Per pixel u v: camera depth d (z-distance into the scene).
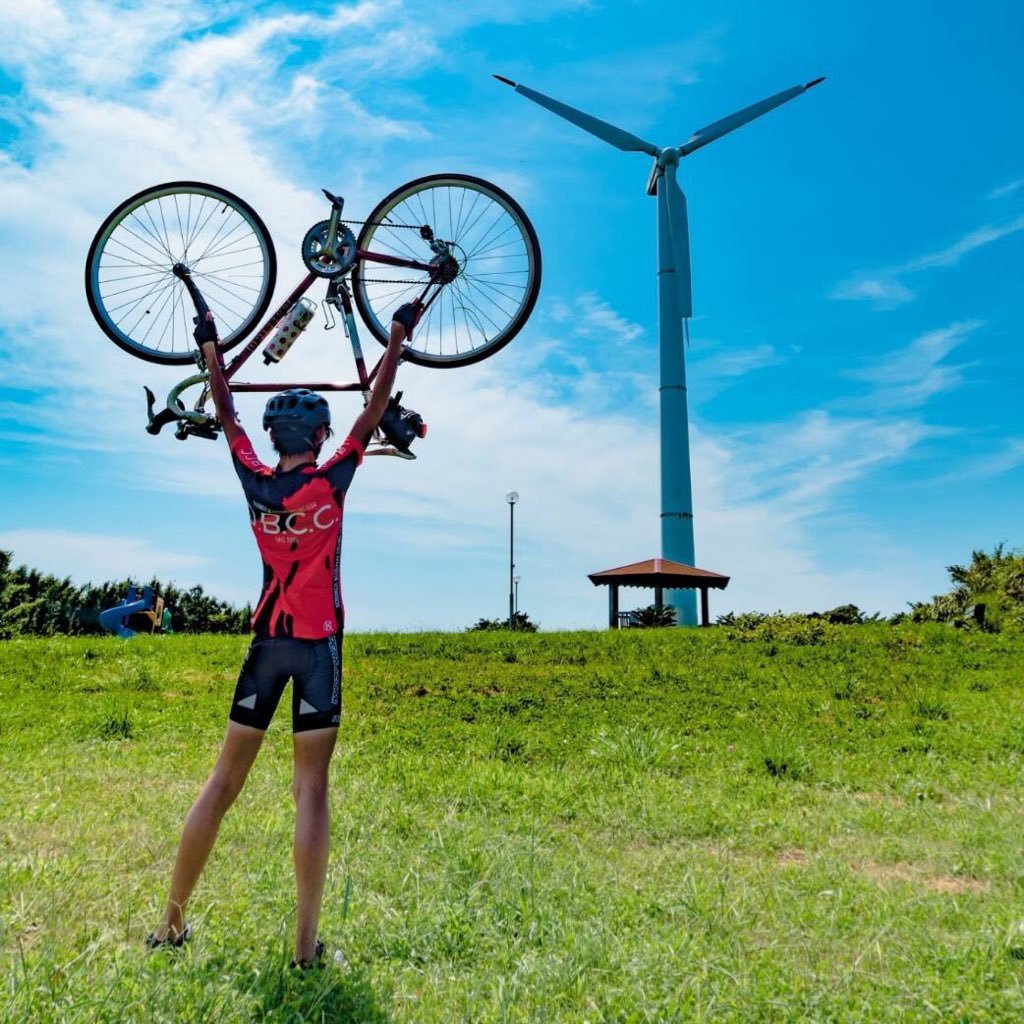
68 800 5.96
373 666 14.41
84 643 16.59
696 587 27.41
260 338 5.13
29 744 8.33
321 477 3.34
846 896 4.37
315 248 5.05
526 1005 2.94
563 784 6.92
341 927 3.54
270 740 8.76
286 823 5.33
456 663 14.78
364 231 5.12
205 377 5.21
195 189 5.39
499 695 11.85
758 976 3.24
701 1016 2.85
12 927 3.43
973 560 23.33
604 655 15.41
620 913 3.96
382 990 3.01
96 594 25.22
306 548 3.29
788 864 5.17
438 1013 2.88
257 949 3.27
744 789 7.00
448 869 4.46
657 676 13.14
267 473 3.39
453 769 7.67
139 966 2.98
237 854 4.69
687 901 4.05
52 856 4.56
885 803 6.61
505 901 3.94
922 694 11.45
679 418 33.81
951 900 4.26
